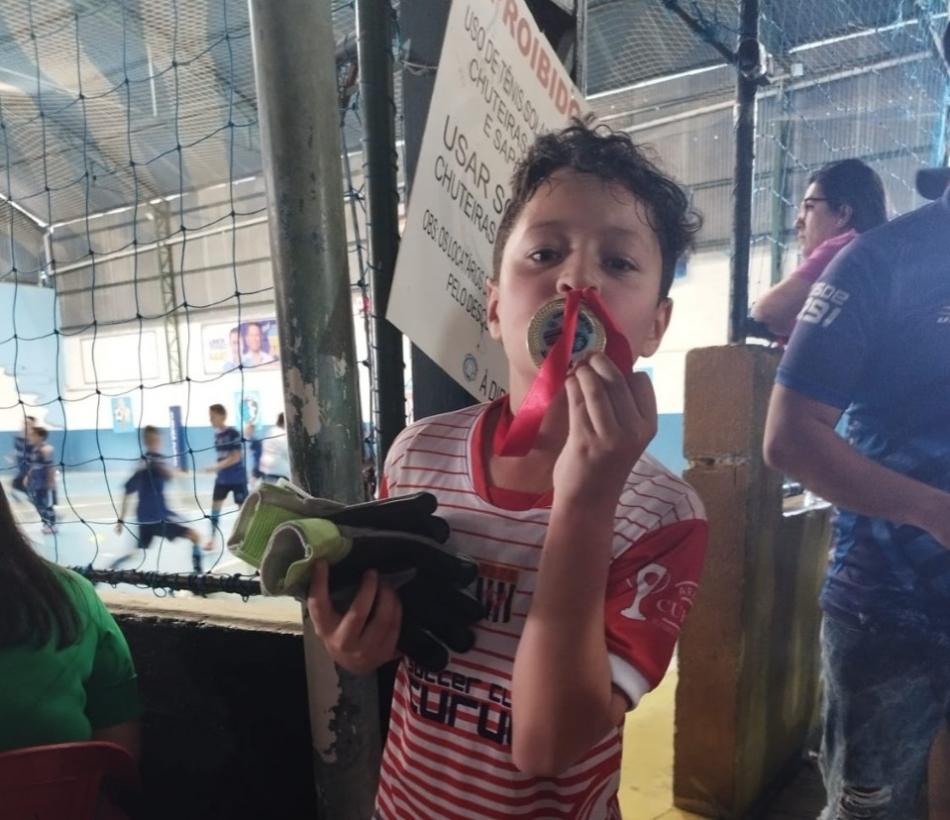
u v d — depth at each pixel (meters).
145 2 3.65
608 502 0.55
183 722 1.34
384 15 1.10
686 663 1.76
